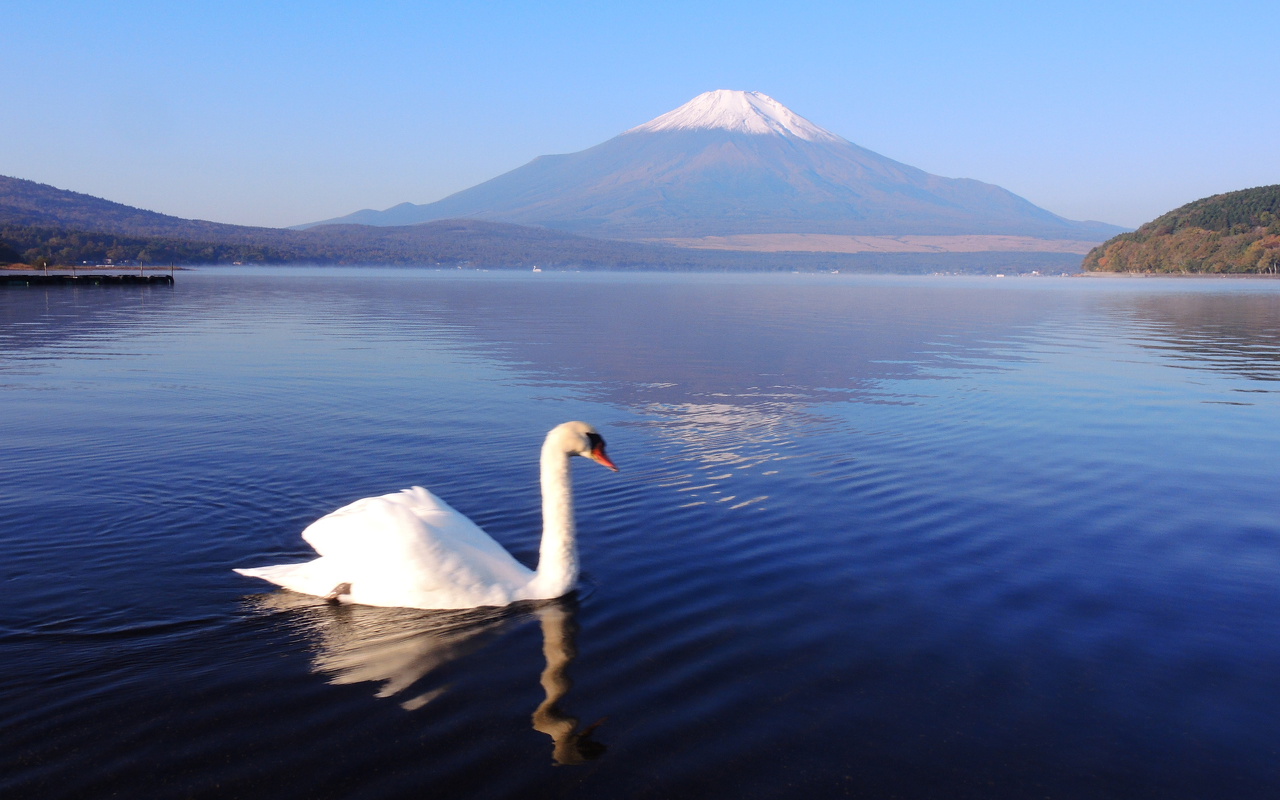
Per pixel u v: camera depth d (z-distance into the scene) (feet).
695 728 16.33
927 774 15.03
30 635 19.77
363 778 14.70
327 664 18.67
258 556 24.86
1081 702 17.48
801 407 53.06
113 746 15.51
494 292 252.42
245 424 44.83
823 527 28.63
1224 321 143.64
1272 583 24.13
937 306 193.36
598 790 14.44
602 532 27.78
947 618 21.45
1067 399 57.16
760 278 605.31
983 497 32.68
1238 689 18.07
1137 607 22.30
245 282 324.19
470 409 50.44
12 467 34.99
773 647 19.71
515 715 16.71
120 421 45.32
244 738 15.81
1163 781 14.94
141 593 22.22
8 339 90.43
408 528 21.74
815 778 14.85
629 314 151.23
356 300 190.90
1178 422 49.14
